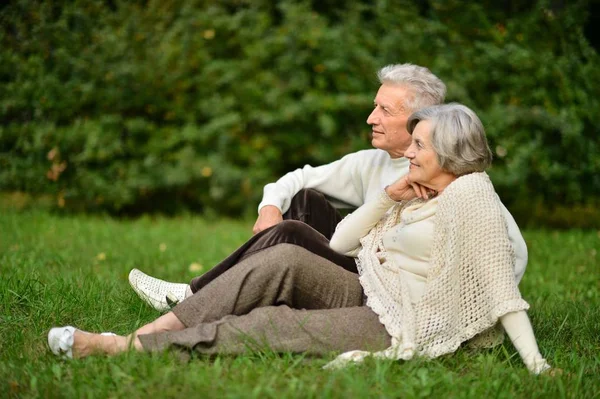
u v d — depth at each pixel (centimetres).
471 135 469
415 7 1148
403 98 548
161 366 436
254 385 414
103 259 834
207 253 905
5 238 932
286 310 462
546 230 1154
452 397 411
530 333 446
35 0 1149
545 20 1148
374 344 461
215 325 457
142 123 1148
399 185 504
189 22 1153
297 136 1159
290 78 1136
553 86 1119
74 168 1164
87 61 1138
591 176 1124
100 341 461
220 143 1146
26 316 558
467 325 457
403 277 475
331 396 399
